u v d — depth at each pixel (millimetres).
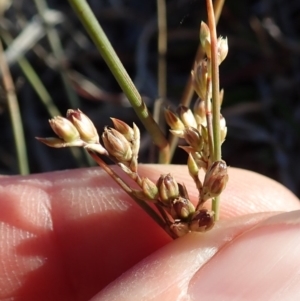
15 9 100
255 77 100
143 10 112
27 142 105
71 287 56
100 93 98
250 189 60
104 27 113
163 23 74
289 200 61
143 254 56
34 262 56
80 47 107
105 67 109
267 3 100
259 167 95
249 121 97
